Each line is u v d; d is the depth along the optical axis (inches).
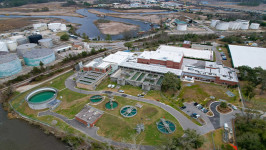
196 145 2728.8
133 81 4623.5
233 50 6752.0
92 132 3181.6
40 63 5438.0
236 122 3282.5
